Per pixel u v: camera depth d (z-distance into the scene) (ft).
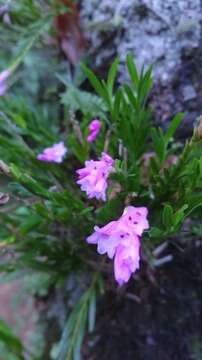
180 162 0.32
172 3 0.40
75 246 0.40
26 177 0.32
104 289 0.45
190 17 0.39
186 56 0.40
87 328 0.46
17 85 0.57
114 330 0.45
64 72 0.49
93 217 0.37
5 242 0.39
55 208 0.36
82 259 0.42
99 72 0.45
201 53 0.40
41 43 0.50
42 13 0.46
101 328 0.45
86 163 0.31
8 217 0.42
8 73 0.41
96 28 0.44
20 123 0.41
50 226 0.41
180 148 0.41
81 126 0.40
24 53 0.41
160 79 0.41
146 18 0.42
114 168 0.31
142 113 0.36
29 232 0.40
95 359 0.45
